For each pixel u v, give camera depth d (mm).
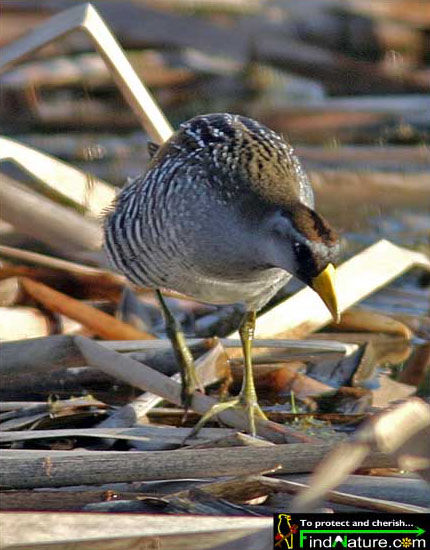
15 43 12109
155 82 18812
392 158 16656
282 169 8984
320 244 8188
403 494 7719
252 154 8961
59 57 18672
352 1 20047
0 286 11305
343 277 11734
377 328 11711
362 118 18047
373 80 18953
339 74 18891
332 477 6414
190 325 11938
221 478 7754
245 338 9781
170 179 9234
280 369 10602
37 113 18125
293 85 19531
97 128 18297
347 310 11797
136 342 10438
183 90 19031
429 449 6590
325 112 18062
